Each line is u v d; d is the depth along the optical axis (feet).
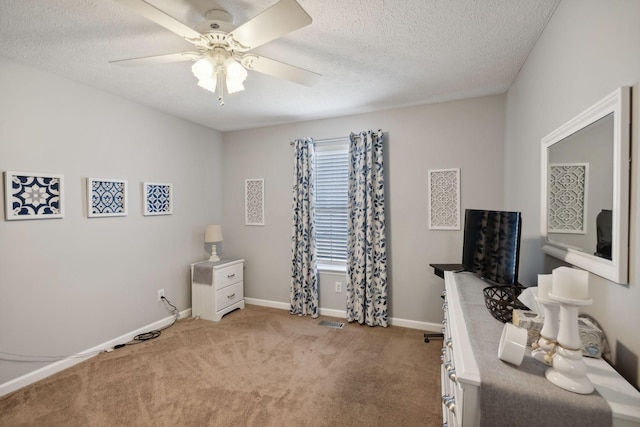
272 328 10.41
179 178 11.36
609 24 3.35
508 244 5.38
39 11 5.07
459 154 9.68
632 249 2.95
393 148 10.52
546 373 2.89
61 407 6.26
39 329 7.30
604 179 3.35
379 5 5.02
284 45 6.36
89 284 8.39
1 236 6.65
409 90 8.79
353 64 7.20
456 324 4.14
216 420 5.90
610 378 2.91
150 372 7.59
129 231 9.52
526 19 5.35
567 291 2.76
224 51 5.28
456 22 5.49
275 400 6.49
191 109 10.42
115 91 8.77
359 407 6.25
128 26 5.55
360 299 10.61
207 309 11.25
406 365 7.89
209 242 12.25
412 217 10.33
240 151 13.16
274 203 12.57
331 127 11.44
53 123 7.54
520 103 7.32
